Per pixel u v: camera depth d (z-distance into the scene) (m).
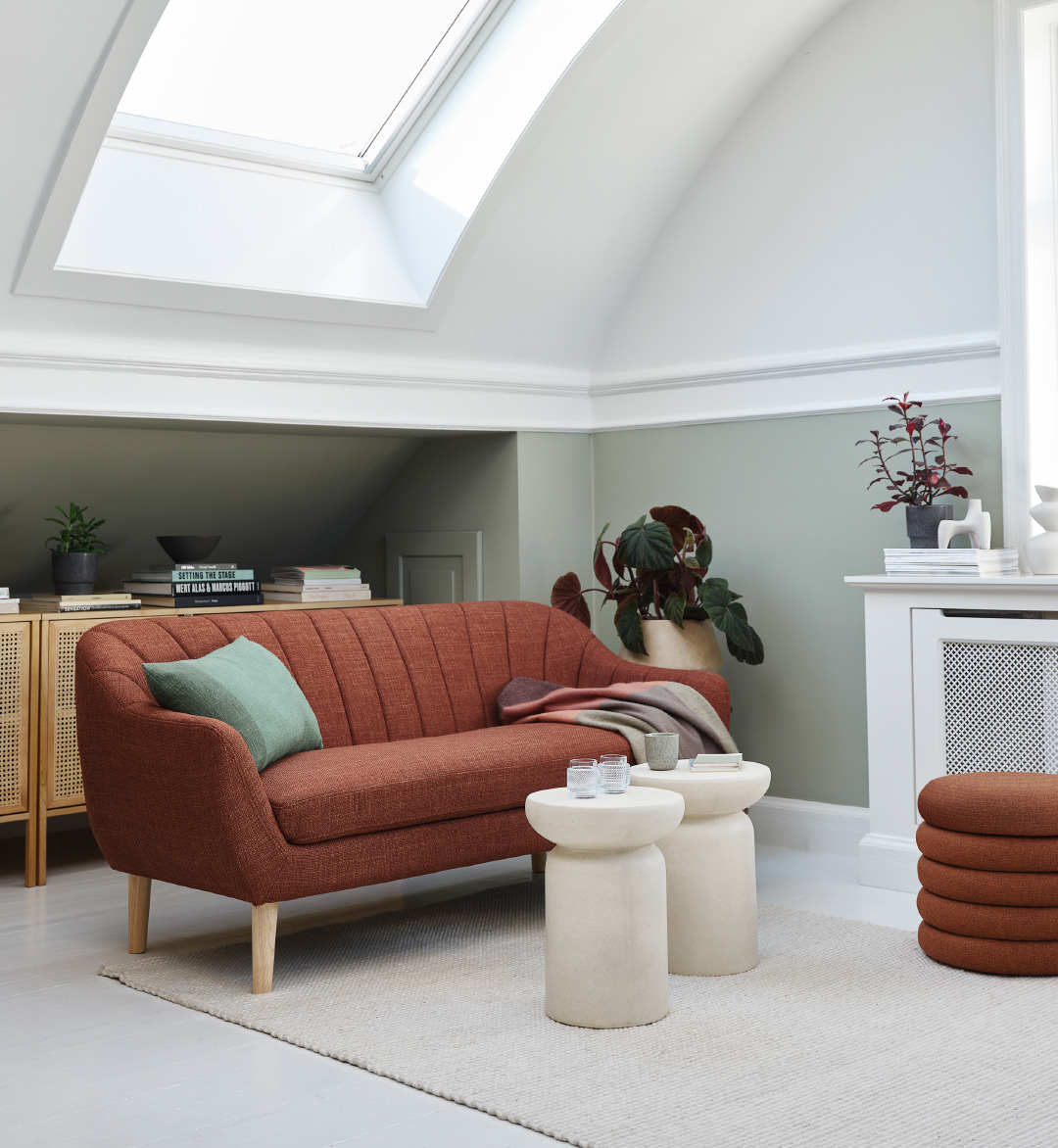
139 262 3.75
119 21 3.04
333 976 2.98
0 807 3.85
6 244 3.42
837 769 4.28
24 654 3.91
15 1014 2.75
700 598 4.24
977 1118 2.13
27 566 4.61
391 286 4.34
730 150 4.51
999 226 3.84
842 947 3.14
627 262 4.76
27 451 4.16
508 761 3.29
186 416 4.02
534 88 3.94
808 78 4.29
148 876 3.07
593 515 5.08
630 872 2.62
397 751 3.25
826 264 4.28
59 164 3.28
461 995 2.82
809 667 4.34
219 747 2.79
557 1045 2.51
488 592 4.96
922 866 3.05
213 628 3.49
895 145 4.10
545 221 4.37
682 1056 2.44
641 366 4.87
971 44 3.93
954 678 3.66
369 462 5.14
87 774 3.15
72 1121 2.21
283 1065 2.46
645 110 4.18
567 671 4.20
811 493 4.34
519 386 4.81
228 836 2.79
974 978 2.89
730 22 4.02
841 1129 2.10
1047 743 3.50
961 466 3.94
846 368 4.22
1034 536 3.76
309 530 5.38
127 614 4.15
